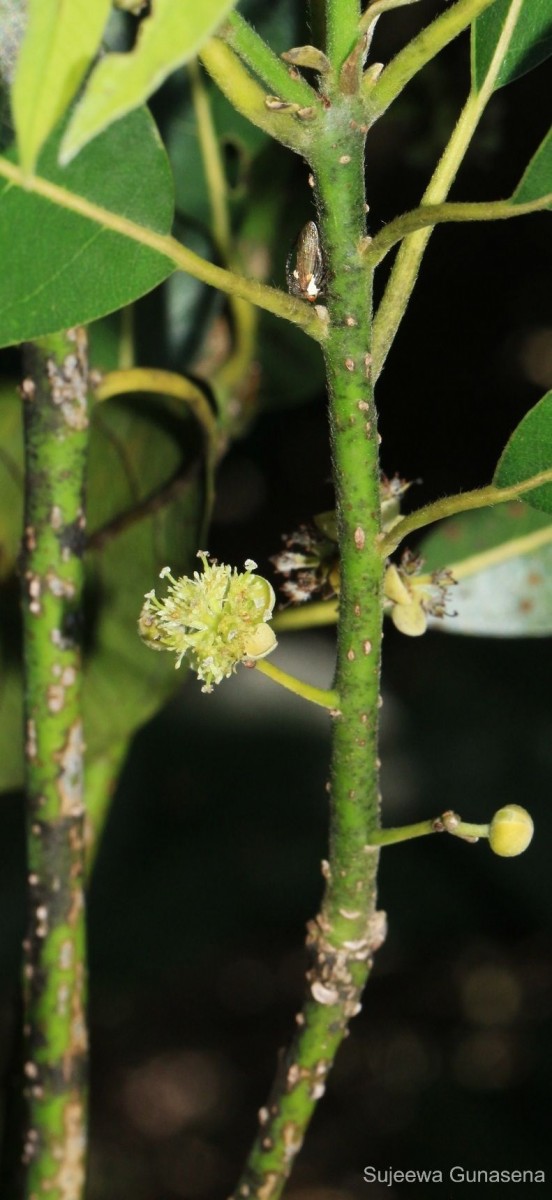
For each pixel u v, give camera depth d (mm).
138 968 706
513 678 673
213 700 685
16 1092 400
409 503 604
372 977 1002
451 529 437
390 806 660
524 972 976
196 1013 1088
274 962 1078
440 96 484
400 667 675
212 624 372
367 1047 983
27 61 302
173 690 437
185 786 701
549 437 352
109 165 351
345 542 348
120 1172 1029
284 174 464
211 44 334
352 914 363
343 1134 953
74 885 389
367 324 343
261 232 468
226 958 1070
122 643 432
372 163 507
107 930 711
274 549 679
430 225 340
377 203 513
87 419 383
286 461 679
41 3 302
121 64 299
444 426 609
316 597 416
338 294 342
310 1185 934
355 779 356
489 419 606
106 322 470
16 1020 402
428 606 387
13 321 353
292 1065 372
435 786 662
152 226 351
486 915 714
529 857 682
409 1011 986
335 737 355
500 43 359
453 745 665
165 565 429
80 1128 394
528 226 579
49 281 353
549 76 483
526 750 664
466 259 589
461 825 357
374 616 350
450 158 352
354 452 345
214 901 714
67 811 388
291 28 443
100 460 423
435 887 722
